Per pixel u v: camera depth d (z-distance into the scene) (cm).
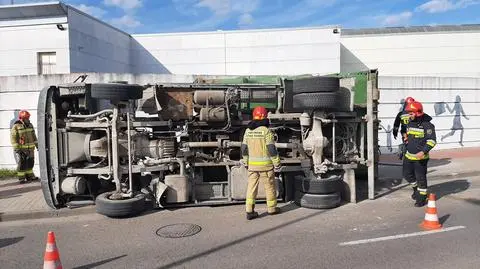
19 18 1780
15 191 919
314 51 2283
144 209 733
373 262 480
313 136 775
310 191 747
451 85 1672
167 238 590
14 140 1008
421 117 771
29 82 1109
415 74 2550
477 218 673
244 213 728
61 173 758
